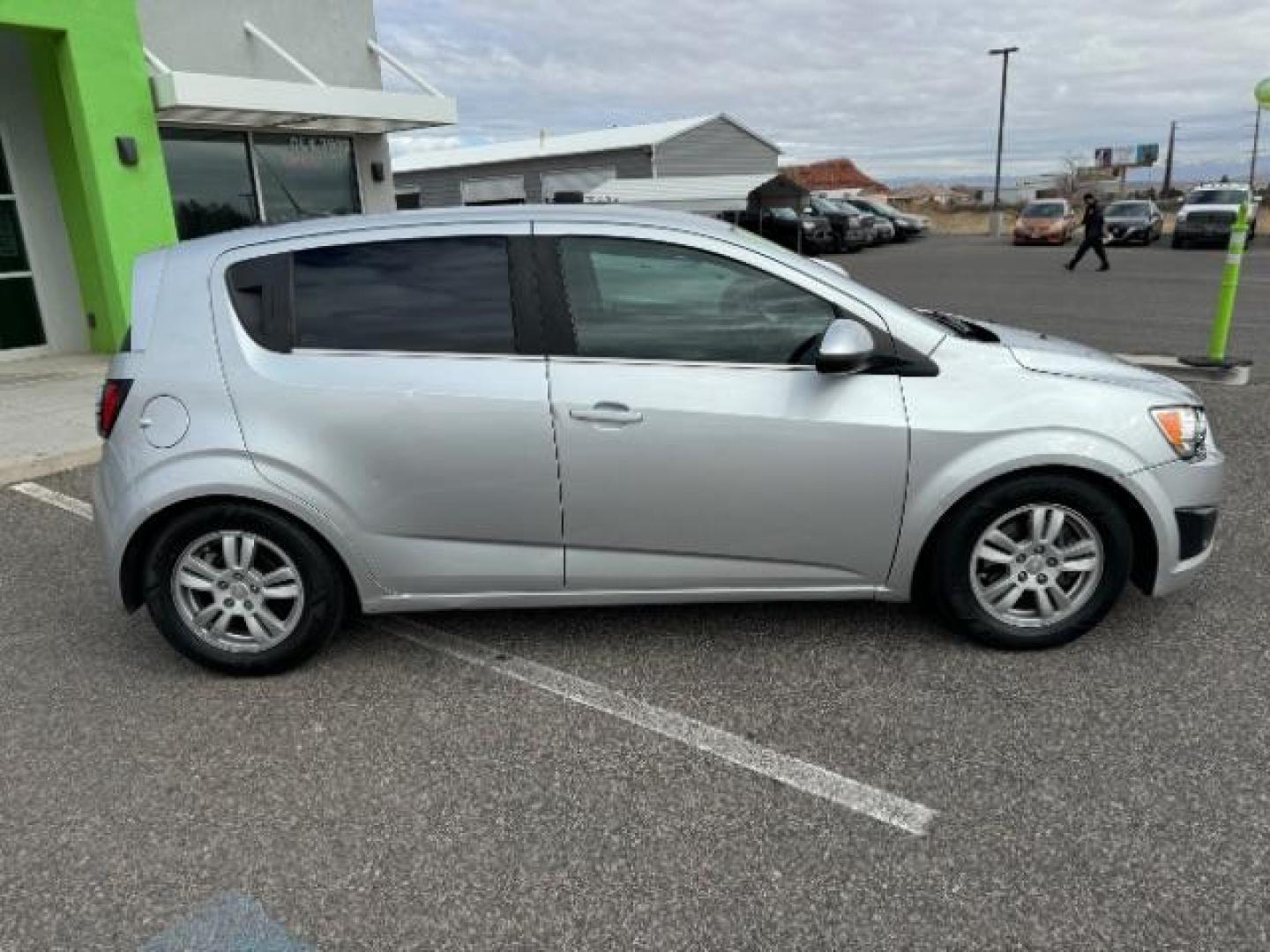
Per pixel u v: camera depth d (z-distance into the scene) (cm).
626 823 262
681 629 372
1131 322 1220
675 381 321
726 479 324
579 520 330
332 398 322
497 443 322
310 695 333
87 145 873
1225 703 309
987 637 343
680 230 328
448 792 278
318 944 224
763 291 325
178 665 358
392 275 330
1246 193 2514
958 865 243
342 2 1194
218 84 913
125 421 331
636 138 3450
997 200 4422
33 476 596
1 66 917
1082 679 326
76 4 841
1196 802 262
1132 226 2864
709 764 287
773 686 329
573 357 323
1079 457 320
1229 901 227
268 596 339
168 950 222
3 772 292
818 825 259
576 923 228
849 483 324
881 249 3234
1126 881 235
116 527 330
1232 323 1183
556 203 438
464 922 229
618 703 322
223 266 336
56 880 246
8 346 965
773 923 226
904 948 218
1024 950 216
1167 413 331
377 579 337
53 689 341
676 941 222
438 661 354
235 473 323
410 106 1104
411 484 327
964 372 326
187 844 259
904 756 287
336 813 270
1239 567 414
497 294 327
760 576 338
